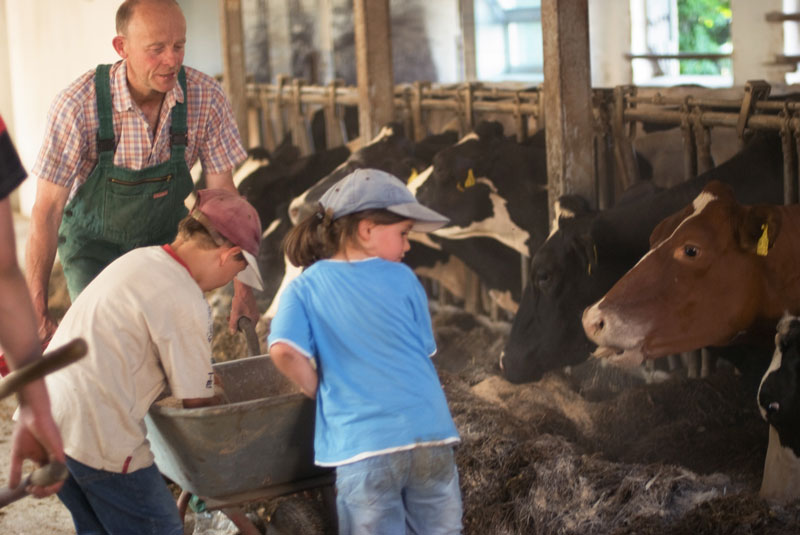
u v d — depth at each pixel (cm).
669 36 957
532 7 1095
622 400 409
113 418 248
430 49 1058
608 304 341
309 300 258
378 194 258
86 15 948
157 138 331
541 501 300
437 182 526
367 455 246
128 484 253
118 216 338
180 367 253
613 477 306
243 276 292
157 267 255
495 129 536
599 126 534
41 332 312
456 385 427
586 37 447
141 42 307
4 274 159
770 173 412
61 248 352
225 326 581
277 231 646
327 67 1111
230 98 869
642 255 410
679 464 358
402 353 255
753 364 386
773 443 312
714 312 334
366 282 256
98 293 252
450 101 654
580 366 473
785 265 327
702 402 396
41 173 318
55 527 359
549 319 429
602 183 545
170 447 270
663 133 545
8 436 463
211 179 357
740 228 324
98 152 327
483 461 326
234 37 861
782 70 779
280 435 267
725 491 292
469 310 611
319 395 258
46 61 1059
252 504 343
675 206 404
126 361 248
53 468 165
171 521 262
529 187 509
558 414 409
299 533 293
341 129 789
